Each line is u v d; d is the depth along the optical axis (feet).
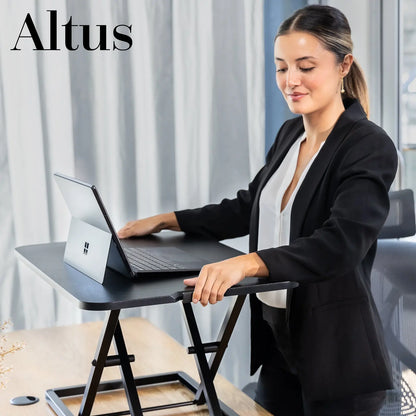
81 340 6.60
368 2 9.61
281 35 5.33
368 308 5.38
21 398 5.22
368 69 9.73
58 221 8.88
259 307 6.02
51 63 8.68
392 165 5.10
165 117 9.37
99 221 4.59
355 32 9.80
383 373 5.37
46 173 8.82
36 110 8.62
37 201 8.73
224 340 5.19
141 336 6.75
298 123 6.24
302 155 5.82
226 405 5.09
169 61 9.28
